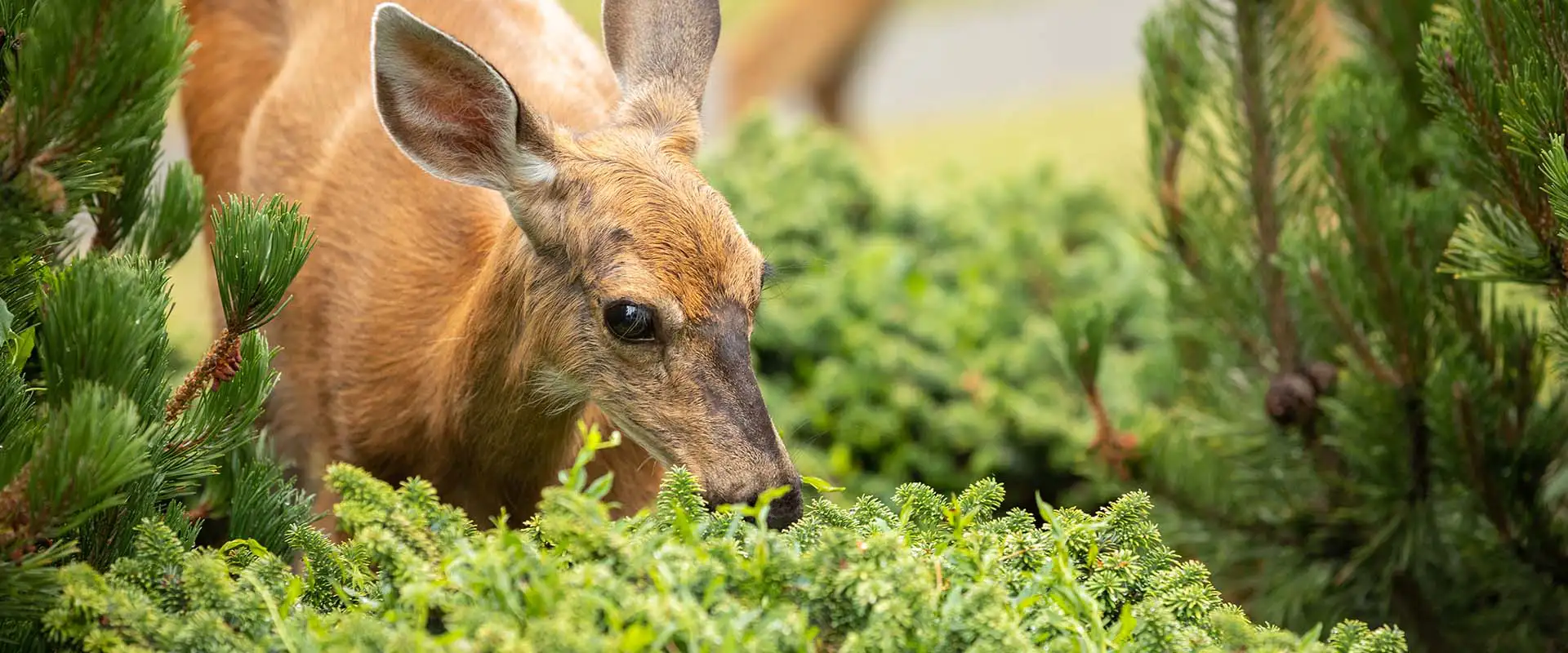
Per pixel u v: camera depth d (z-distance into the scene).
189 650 5.41
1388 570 9.53
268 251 6.57
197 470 6.68
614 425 9.12
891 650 5.28
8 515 5.54
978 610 5.44
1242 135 10.31
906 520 6.21
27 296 6.54
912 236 15.78
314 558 6.25
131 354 5.98
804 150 16.23
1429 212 9.28
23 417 6.28
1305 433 10.01
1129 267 14.85
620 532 5.64
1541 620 9.36
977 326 13.68
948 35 37.56
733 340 8.23
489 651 4.95
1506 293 9.31
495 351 8.84
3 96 6.59
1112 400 12.86
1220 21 10.34
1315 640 5.84
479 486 9.30
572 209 8.41
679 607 5.10
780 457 8.12
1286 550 10.12
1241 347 10.45
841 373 12.80
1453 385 8.97
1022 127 28.62
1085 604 5.73
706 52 9.38
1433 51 8.00
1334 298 9.34
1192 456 10.41
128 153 6.93
